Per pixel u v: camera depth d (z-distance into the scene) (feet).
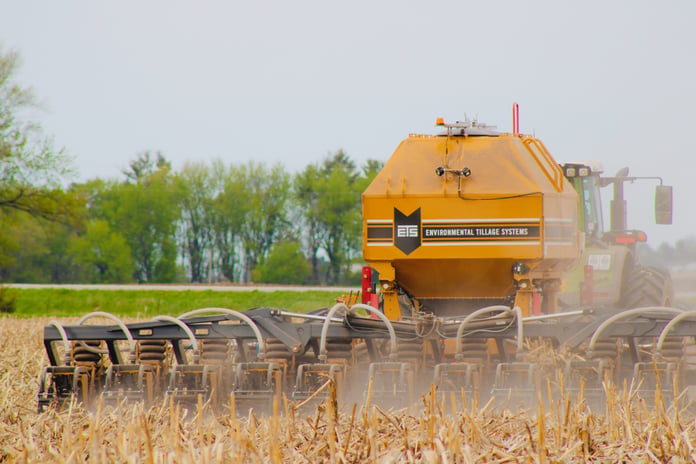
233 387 113.39
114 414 99.25
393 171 138.92
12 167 558.15
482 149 139.33
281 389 116.47
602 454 78.38
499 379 110.11
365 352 131.85
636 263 191.93
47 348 121.39
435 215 136.26
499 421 89.86
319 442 82.43
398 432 84.02
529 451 77.05
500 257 134.82
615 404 89.25
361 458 75.10
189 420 110.11
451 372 112.37
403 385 110.83
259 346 117.08
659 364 109.81
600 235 190.80
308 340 119.34
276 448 72.23
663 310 111.65
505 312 117.08
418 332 118.32
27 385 135.03
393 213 137.08
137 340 122.31
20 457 75.87
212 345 122.93
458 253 135.33
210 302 531.50
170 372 119.24
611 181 191.01
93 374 116.57
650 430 80.79
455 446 71.20
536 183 136.05
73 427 92.94
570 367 109.60
